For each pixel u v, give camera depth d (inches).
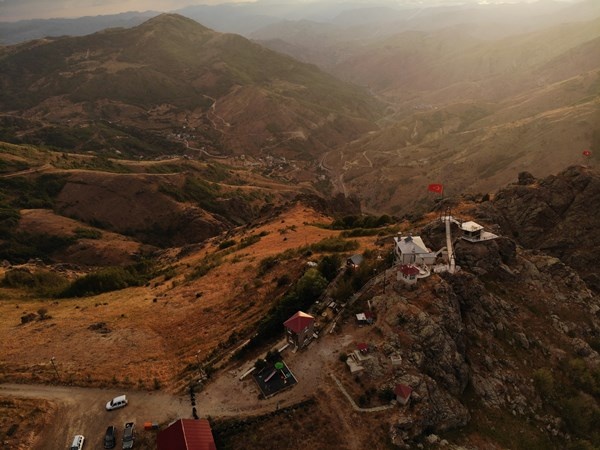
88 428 2224.4
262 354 2586.1
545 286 3506.4
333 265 3275.1
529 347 2992.1
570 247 4264.3
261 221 6732.3
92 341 3093.0
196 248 6673.2
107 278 4793.3
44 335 3250.5
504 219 4544.8
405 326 2576.3
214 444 1977.1
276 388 2306.8
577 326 3272.6
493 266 3425.2
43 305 4178.2
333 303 2871.6
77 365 2775.6
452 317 2694.4
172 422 2202.3
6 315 3833.7
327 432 2080.5
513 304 3250.5
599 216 4372.5
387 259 3316.9
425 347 2497.5
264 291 3462.1
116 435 2172.7
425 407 2187.5
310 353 2527.1
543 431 2517.2
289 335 2578.7
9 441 2134.6
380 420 2116.1
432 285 2851.9
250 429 2112.5
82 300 4296.3
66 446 2128.4
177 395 2383.1
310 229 5374.0
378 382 2300.7
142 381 2532.0
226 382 2422.5
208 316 3316.9
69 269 7003.0
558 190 4635.8
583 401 2711.6
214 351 2743.6
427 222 4466.0
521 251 3961.6
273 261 3939.5
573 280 3646.7
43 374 2662.4
